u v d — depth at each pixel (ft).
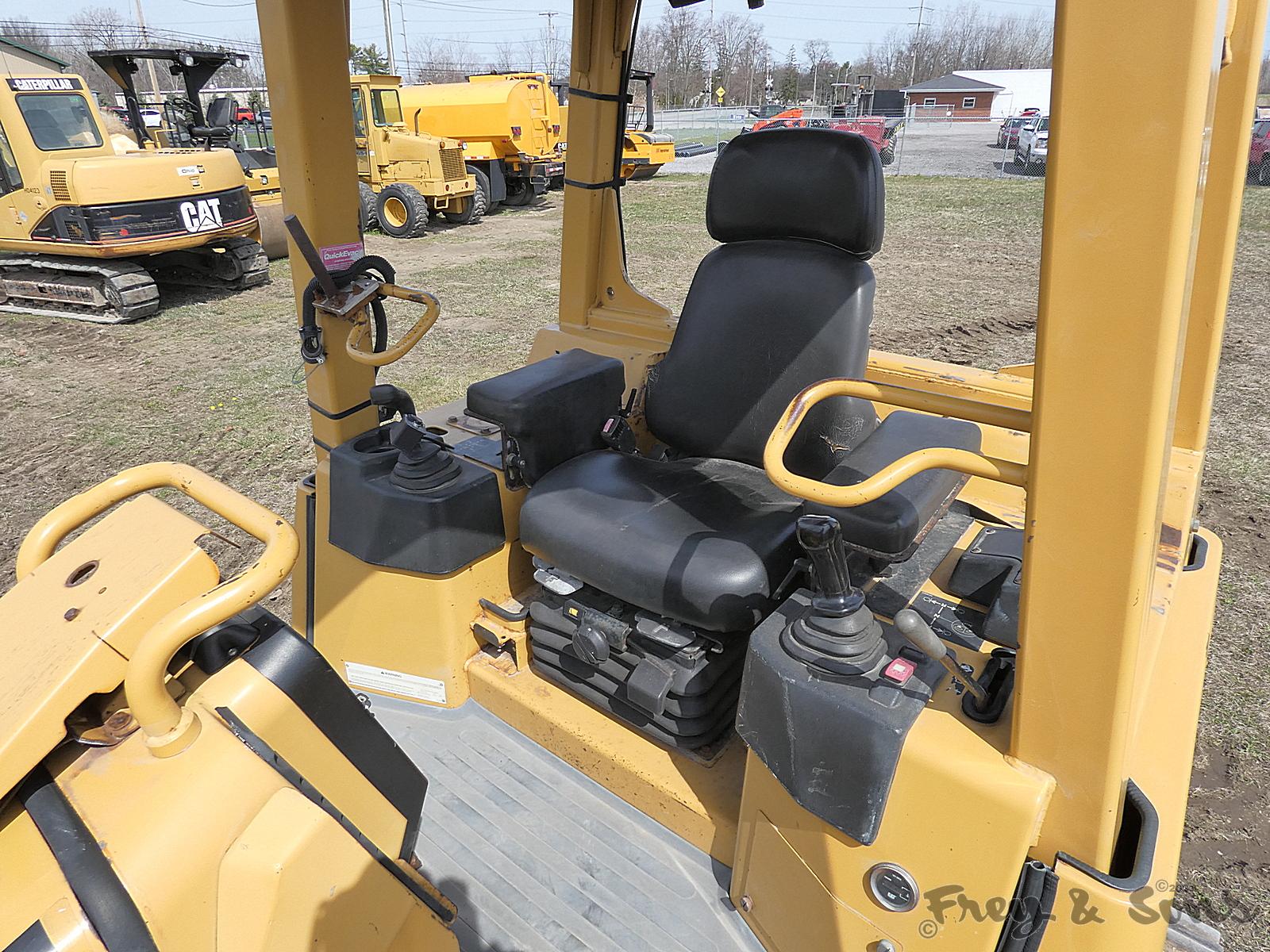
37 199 21.53
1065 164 2.42
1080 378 2.61
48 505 12.24
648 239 32.78
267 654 3.49
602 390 6.38
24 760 3.06
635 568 4.93
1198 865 6.23
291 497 12.32
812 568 3.77
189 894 2.94
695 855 4.89
